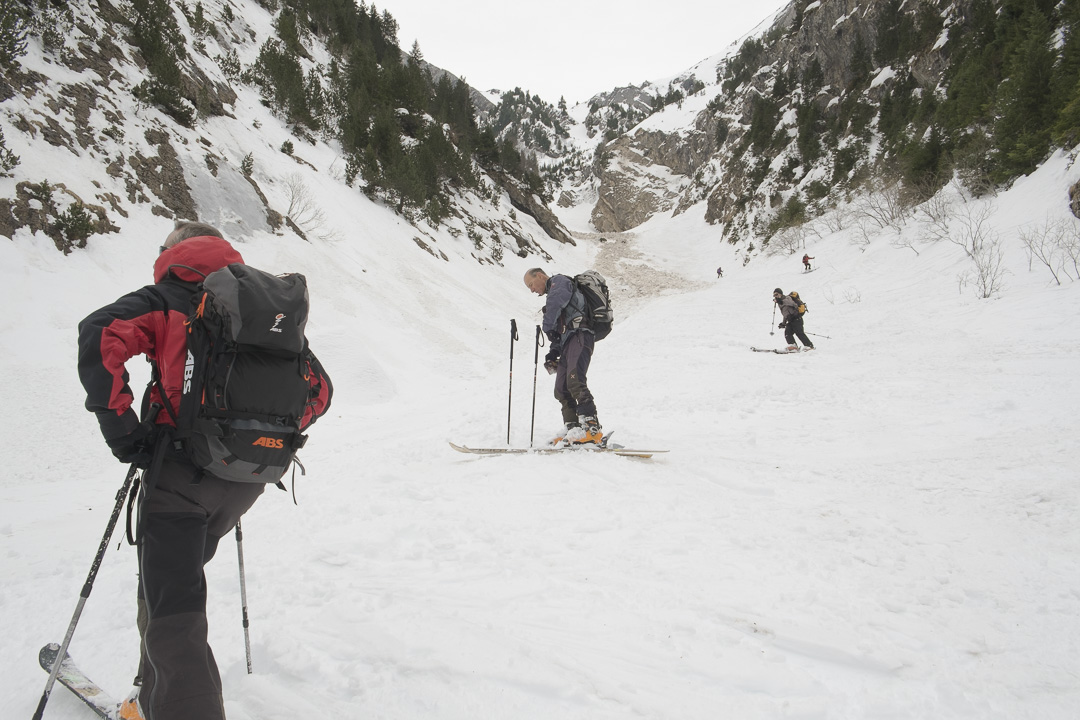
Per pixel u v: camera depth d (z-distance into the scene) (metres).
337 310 18.09
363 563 3.08
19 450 7.88
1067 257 16.11
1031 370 8.72
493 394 12.41
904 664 2.04
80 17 20.09
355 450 7.10
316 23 50.53
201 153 19.47
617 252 63.28
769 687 1.95
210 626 2.41
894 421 6.76
